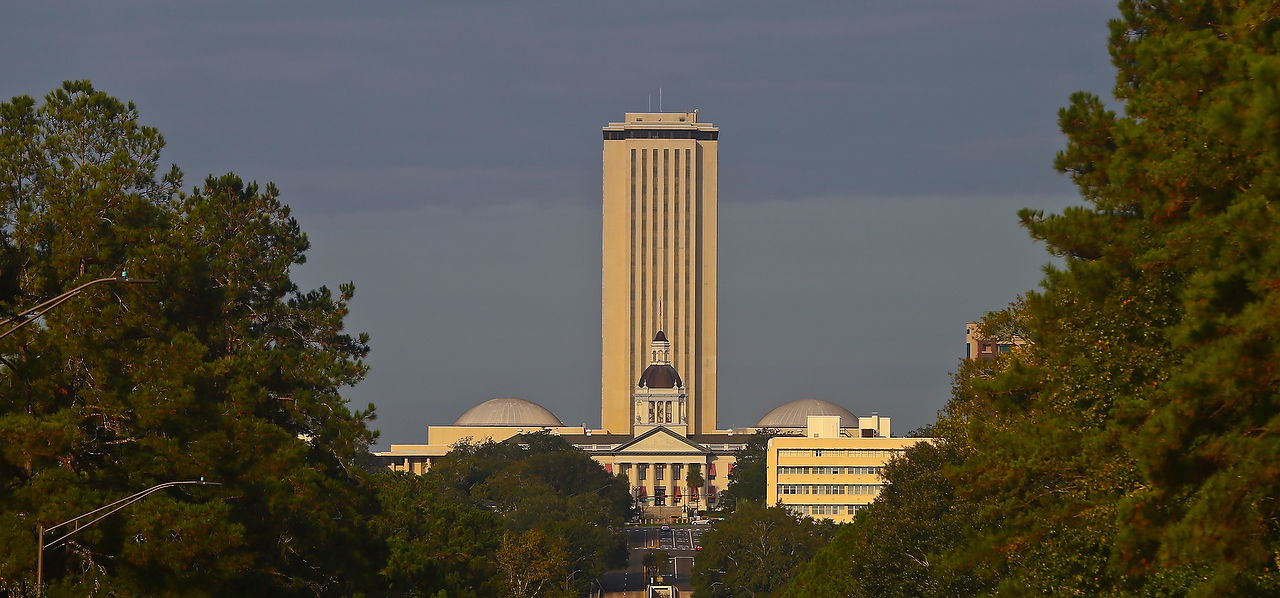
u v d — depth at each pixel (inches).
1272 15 6446.9
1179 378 5861.2
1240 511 5782.5
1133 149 7519.7
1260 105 5354.3
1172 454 6082.7
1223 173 6894.7
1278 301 5570.9
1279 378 5693.9
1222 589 5876.0
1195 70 7313.0
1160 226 7322.8
